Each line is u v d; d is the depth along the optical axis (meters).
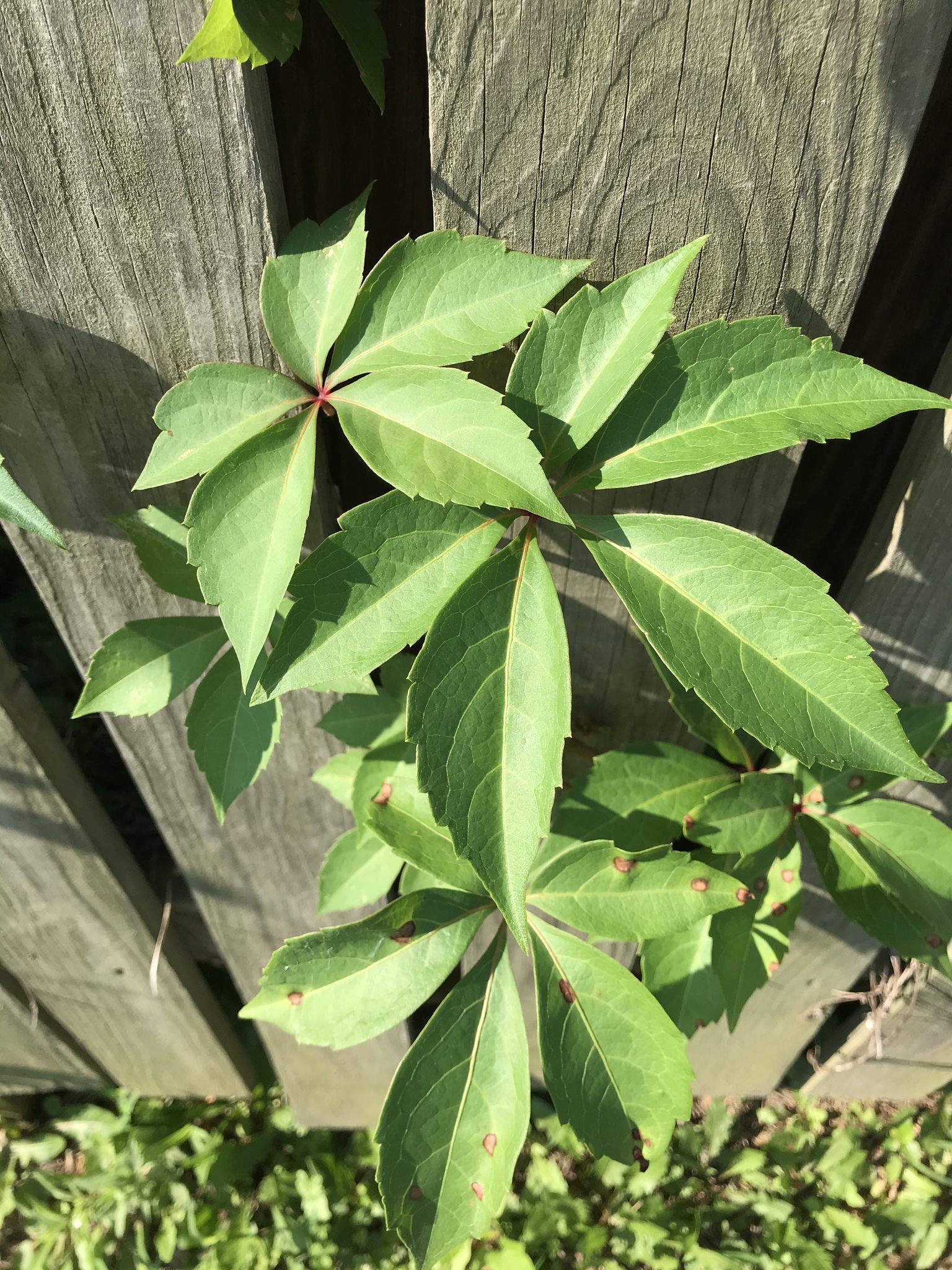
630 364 0.29
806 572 0.29
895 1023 0.64
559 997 0.37
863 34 0.26
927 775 0.29
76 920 0.56
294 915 0.56
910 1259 0.72
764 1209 0.72
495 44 0.27
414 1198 0.36
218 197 0.30
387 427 0.29
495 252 0.30
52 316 0.32
